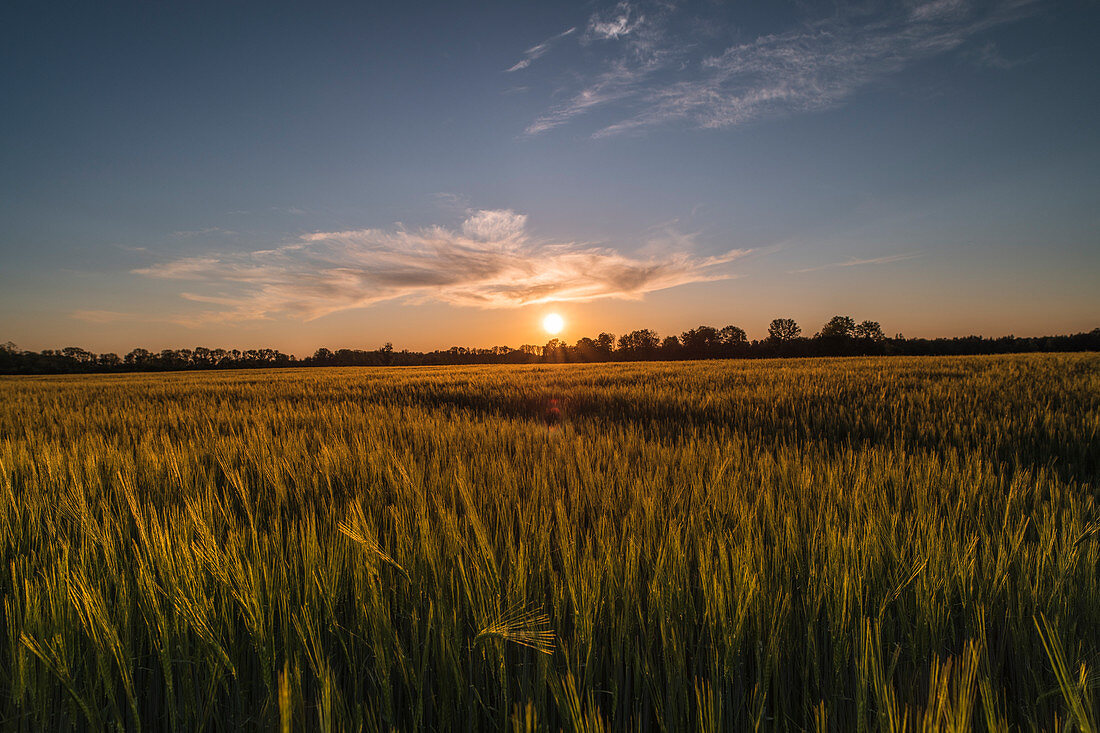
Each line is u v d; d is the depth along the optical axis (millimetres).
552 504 3217
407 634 2021
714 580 1867
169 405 11164
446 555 2268
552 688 1543
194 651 1911
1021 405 8227
